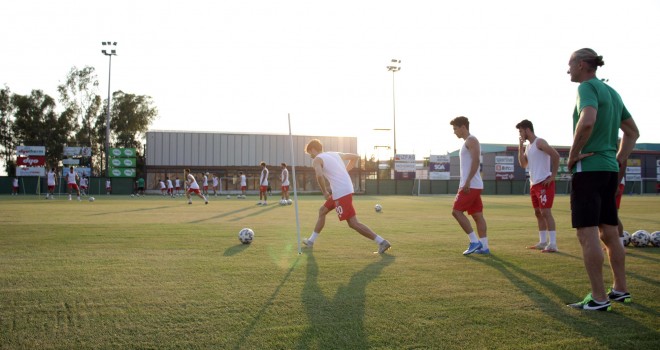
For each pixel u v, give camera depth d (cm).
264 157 4884
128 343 292
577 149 373
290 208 1848
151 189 4684
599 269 369
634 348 288
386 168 5178
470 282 465
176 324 328
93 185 4278
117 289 427
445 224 1143
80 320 336
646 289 440
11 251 650
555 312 363
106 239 787
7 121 5572
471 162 650
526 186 4947
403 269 532
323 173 667
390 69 4697
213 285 445
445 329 321
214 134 4800
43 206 1892
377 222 1202
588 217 374
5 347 284
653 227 1098
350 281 466
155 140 4709
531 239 845
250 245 727
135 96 6016
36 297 398
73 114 5606
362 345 290
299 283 455
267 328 320
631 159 5022
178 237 820
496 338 304
